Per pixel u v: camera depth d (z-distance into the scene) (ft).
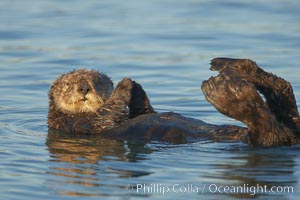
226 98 58.95
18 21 128.77
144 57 104.88
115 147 64.49
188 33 119.75
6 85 91.20
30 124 75.15
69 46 111.24
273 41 113.60
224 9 139.44
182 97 86.02
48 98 83.51
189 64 100.78
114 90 71.05
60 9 140.36
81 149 64.23
